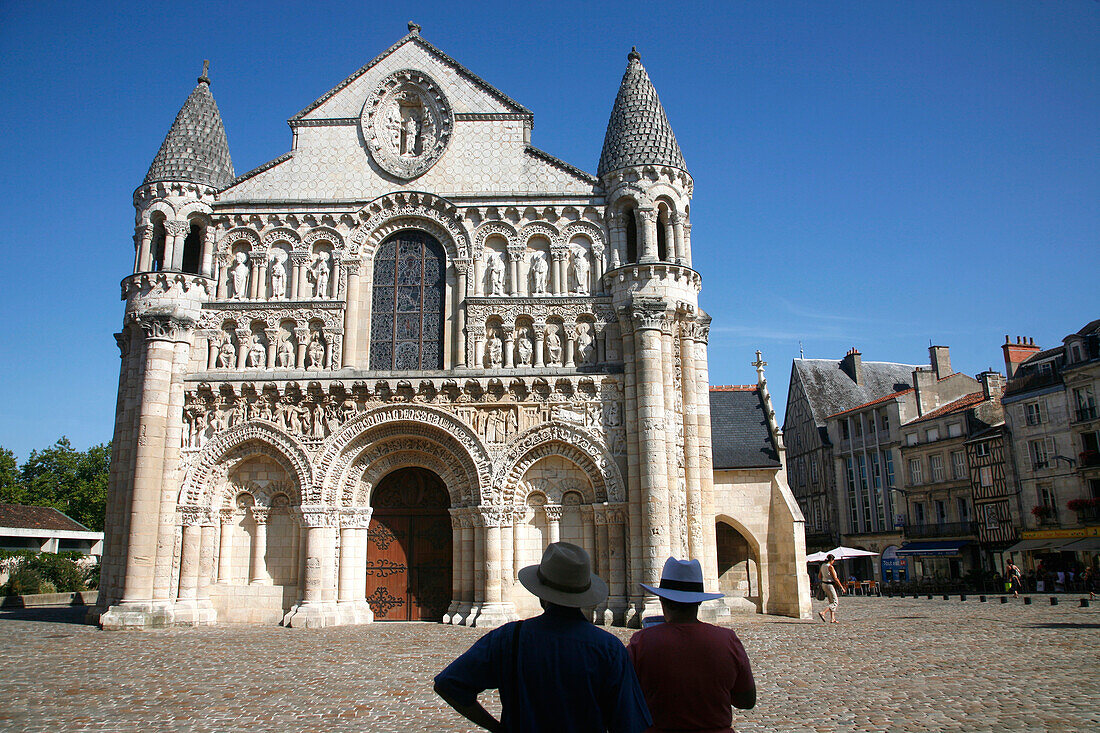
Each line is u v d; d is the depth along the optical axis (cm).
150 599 3234
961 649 2300
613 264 3619
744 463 3809
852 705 1518
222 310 3647
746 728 1347
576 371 3469
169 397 3453
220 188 3791
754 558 3869
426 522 3553
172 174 3659
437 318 3694
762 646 2430
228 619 3359
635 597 3212
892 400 7900
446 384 3438
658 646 711
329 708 1558
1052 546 5825
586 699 609
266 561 3425
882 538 7875
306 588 3281
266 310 3650
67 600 5131
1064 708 1452
